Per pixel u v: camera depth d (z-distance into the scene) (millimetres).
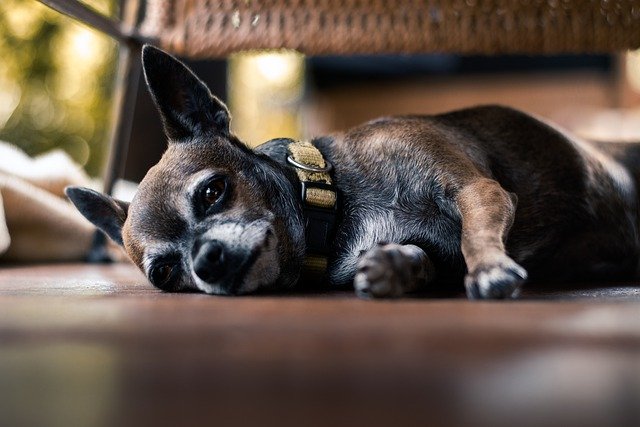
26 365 291
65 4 602
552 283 593
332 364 283
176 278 553
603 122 1460
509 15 650
